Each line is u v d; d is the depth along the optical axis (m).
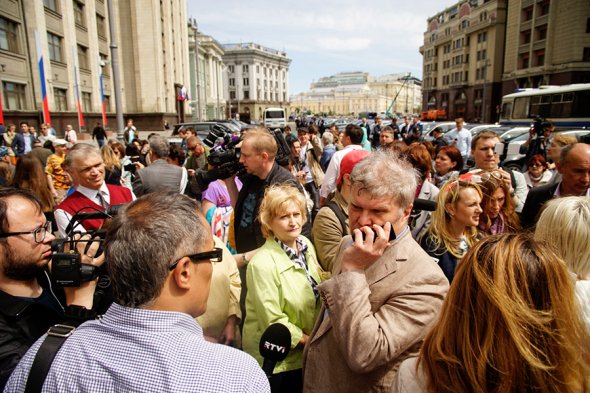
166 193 1.17
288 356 2.11
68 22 23.50
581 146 3.01
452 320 1.03
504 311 0.92
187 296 1.05
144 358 0.92
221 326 2.22
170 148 4.98
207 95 62.41
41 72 13.25
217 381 0.90
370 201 1.48
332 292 1.39
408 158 3.54
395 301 1.39
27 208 1.59
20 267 1.56
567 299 0.96
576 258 1.66
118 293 1.00
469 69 58.41
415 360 1.17
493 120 52.78
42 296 1.66
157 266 0.99
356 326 1.31
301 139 8.16
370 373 1.45
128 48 30.92
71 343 1.01
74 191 2.88
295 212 2.20
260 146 2.72
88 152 2.83
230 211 3.30
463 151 10.11
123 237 1.01
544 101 18.69
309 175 6.62
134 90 31.33
